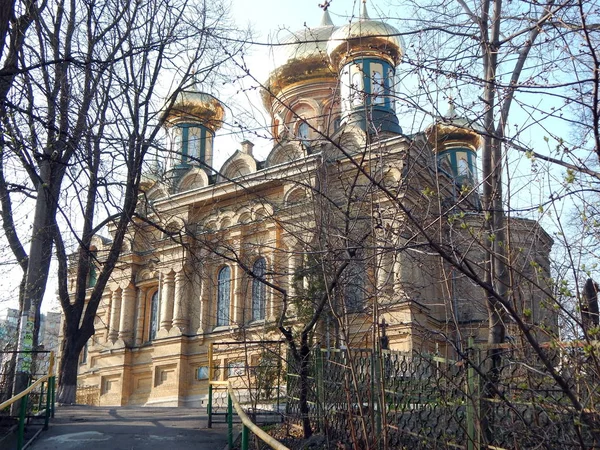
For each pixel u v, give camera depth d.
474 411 7.64
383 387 8.28
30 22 15.65
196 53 20.00
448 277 8.63
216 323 30.78
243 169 32.59
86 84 16.38
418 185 9.27
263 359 15.96
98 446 12.45
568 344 6.46
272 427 13.20
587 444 6.48
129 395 32.81
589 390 6.13
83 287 21.66
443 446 8.55
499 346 7.59
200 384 30.61
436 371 8.91
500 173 8.13
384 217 8.91
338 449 10.23
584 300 6.58
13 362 15.48
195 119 19.42
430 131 8.74
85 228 19.47
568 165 6.89
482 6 10.10
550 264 7.83
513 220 7.89
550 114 7.23
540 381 6.99
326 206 10.12
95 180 16.25
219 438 13.25
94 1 17.17
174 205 31.11
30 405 15.59
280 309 17.22
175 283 32.22
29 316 15.41
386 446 7.88
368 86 25.48
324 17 39.94
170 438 13.23
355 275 10.73
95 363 34.69
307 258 14.73
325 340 13.54
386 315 22.78
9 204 18.58
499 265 8.75
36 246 15.97
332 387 10.93
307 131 36.50
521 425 7.33
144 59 17.80
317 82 37.66
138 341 33.66
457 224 7.91
